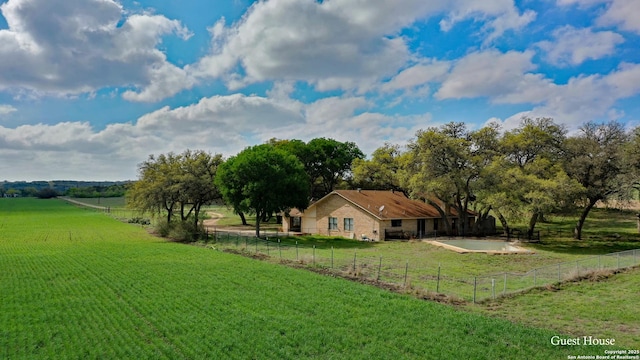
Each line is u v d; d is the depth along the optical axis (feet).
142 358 41.57
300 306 58.65
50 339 47.01
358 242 140.46
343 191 160.97
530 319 53.16
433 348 43.19
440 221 167.63
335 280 75.15
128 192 196.54
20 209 376.89
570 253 112.16
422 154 140.05
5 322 53.01
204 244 137.18
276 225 223.92
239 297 63.93
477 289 70.08
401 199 175.22
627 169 123.24
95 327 50.90
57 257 107.14
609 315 54.39
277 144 238.48
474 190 142.72
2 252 117.91
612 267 83.15
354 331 48.52
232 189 149.48
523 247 123.34
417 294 65.51
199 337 46.96
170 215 178.29
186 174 169.68
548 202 121.39
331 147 232.12
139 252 116.26
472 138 147.95
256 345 44.55
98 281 76.43
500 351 42.27
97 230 194.90
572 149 136.67
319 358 41.29
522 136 149.48
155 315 55.11
